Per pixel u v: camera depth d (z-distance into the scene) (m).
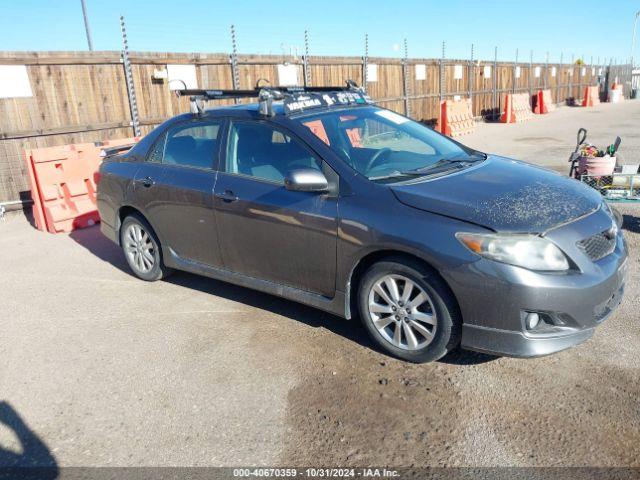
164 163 4.80
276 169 3.98
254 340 3.97
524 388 3.23
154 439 2.96
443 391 3.24
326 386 3.35
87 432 3.05
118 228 5.34
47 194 7.17
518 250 3.01
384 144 4.20
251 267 4.23
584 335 3.17
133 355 3.86
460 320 3.28
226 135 4.34
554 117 24.34
